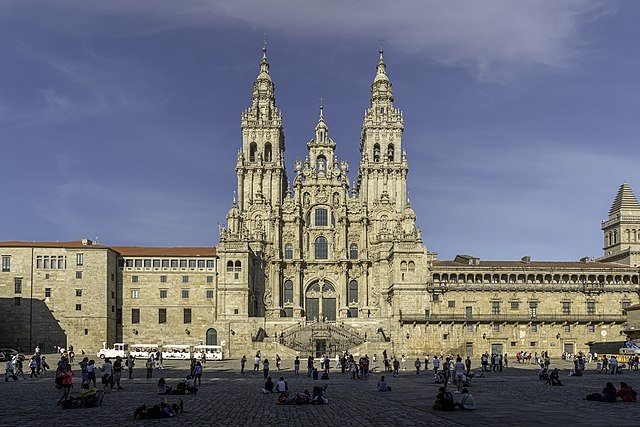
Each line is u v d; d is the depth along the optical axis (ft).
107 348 434.71
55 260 441.68
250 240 501.56
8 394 181.16
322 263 508.94
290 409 147.54
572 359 414.21
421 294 452.35
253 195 514.68
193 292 465.06
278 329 453.99
